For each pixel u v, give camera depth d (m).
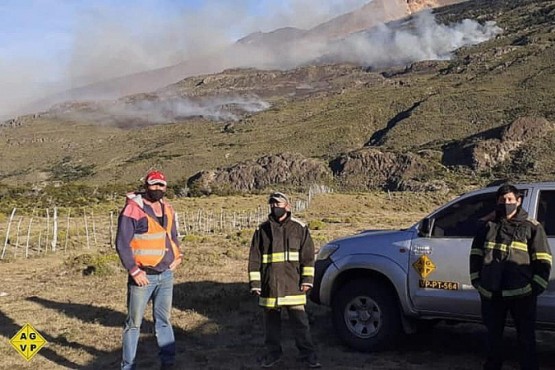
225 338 9.97
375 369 8.30
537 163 91.38
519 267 7.02
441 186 85.25
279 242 8.20
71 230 33.06
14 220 41.78
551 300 7.69
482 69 181.12
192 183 103.62
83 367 8.70
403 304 8.71
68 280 15.83
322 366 8.44
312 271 8.24
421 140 124.50
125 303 12.66
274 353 8.39
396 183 97.44
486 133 109.62
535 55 169.62
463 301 8.25
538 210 8.04
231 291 13.34
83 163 195.00
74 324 11.10
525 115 118.25
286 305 8.18
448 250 8.43
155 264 7.72
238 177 111.25
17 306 12.66
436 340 9.65
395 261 8.80
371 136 148.12
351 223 39.03
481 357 8.79
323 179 104.88
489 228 7.20
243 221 42.66
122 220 7.61
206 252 20.88
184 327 10.57
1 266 20.00
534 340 7.11
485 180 90.06
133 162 162.50
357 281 9.11
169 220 7.91
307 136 153.00
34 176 180.88
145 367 8.59
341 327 9.20
